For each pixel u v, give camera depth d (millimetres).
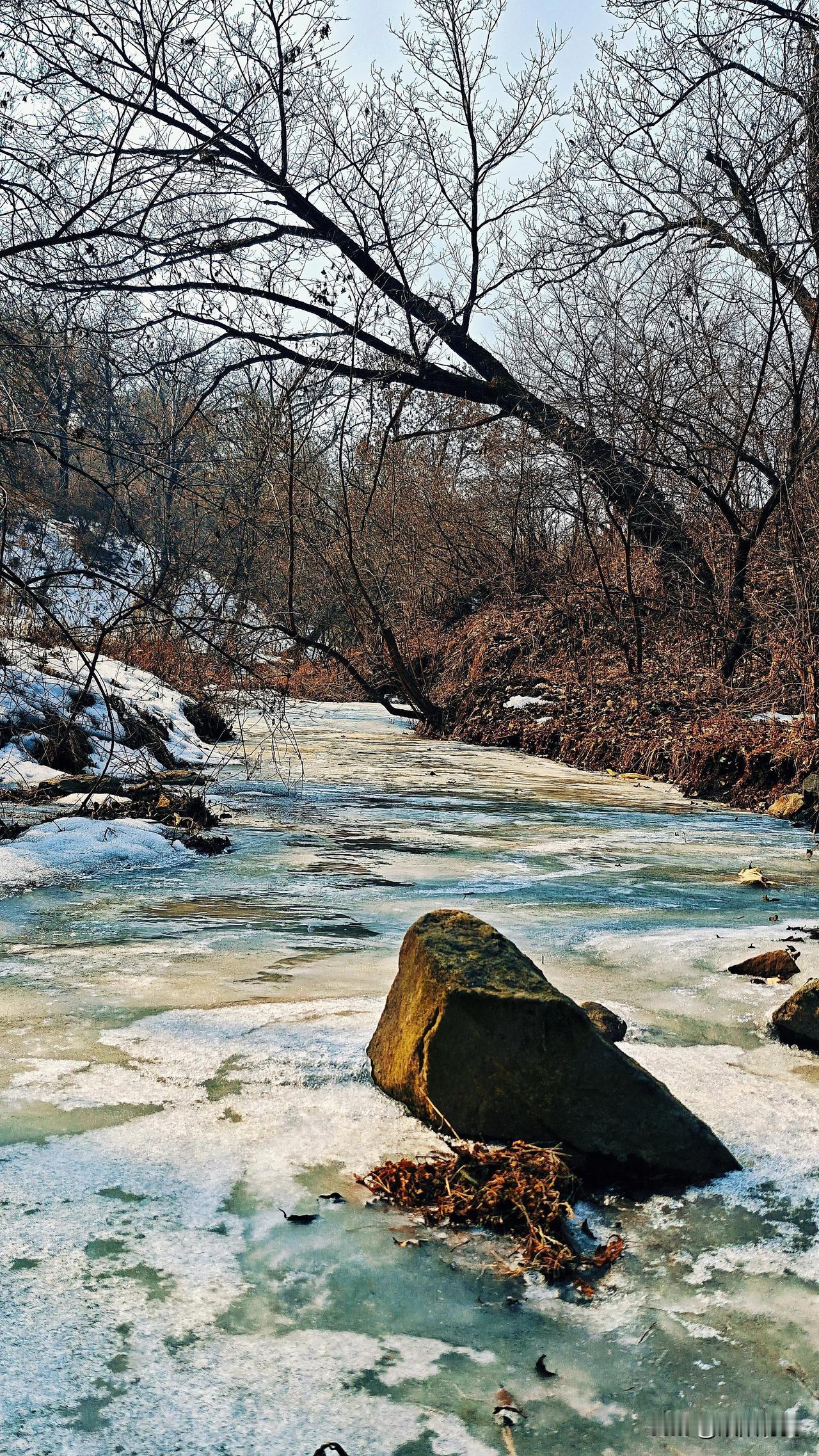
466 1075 3658
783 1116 3846
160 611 10164
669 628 19016
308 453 15305
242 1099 3887
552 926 6461
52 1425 2305
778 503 15523
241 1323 2695
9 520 9445
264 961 5594
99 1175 3355
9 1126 3648
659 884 7926
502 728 18422
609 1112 3545
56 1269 2869
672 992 5203
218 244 13398
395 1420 2377
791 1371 2590
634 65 17969
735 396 16969
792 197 15156
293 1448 2277
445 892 7504
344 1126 3701
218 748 15188
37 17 10555
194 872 7941
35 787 10047
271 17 14609
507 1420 2389
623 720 16250
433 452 24484
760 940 6023
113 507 10789
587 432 17469
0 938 6004
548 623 21172
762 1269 3016
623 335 17672
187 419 12141
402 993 4059
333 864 8406
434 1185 3324
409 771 14727
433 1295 2854
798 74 15586
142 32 11648
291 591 13734
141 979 5250
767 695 15078
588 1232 3172
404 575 24703
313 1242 3057
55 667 12312
